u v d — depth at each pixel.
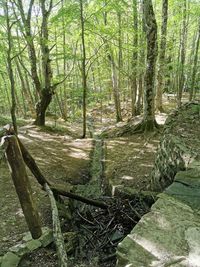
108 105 23.42
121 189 5.69
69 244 4.32
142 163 7.67
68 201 5.95
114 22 14.89
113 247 4.16
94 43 19.12
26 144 10.65
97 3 11.13
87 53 21.77
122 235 4.33
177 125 6.24
